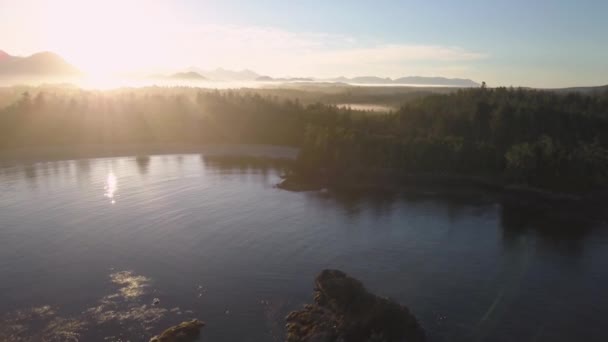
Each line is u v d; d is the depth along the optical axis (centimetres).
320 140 15250
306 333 5081
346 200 11212
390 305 5166
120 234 8588
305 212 10112
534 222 9381
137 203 10819
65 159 16675
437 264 7119
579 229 8925
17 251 7725
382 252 7638
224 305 5822
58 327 5300
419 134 17525
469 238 8344
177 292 6191
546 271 6844
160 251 7719
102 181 13175
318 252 7644
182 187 12525
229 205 10675
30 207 10412
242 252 7656
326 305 5662
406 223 9275
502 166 13600
